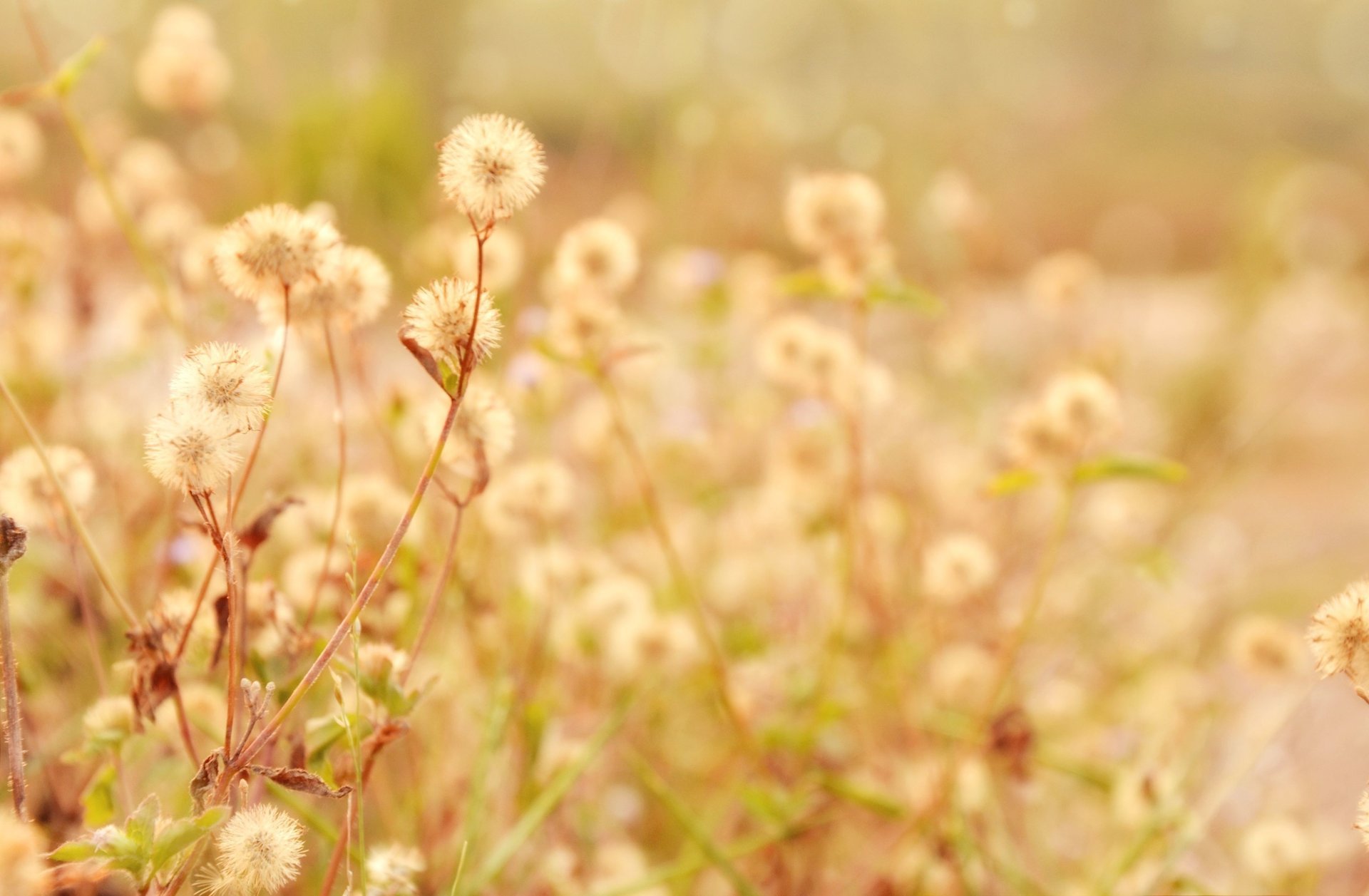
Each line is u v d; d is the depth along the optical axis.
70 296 0.77
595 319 0.61
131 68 1.04
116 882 0.53
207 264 0.63
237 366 0.50
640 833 0.71
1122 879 0.62
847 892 0.63
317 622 0.57
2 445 0.68
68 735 0.60
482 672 0.63
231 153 1.03
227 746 0.50
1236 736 0.80
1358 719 0.88
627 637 0.63
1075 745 0.80
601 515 0.87
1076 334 1.23
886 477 0.90
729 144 1.38
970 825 0.63
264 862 0.49
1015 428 0.61
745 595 0.86
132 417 0.76
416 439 0.65
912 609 0.81
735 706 0.64
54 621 0.61
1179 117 3.35
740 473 1.01
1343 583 1.15
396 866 0.53
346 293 0.53
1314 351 1.60
